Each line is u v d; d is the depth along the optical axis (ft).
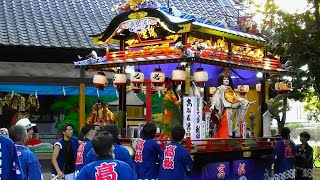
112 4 65.41
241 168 37.35
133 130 38.70
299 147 37.14
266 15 34.19
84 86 55.06
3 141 18.37
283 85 41.93
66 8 62.18
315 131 78.79
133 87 39.22
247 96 44.19
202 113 34.58
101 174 16.22
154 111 46.50
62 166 29.91
